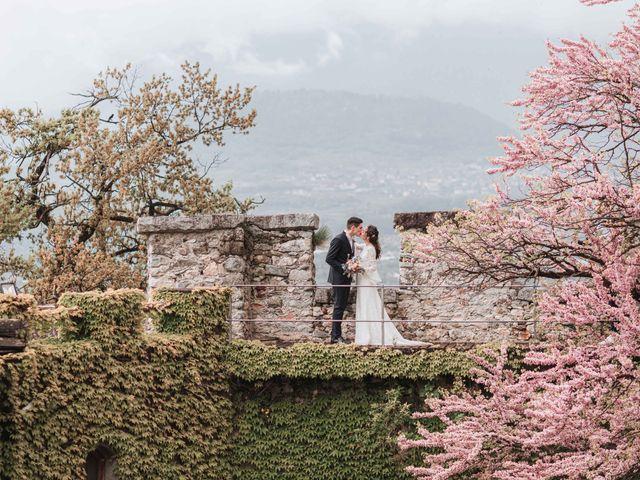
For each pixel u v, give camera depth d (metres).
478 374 15.66
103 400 15.23
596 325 14.23
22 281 25.39
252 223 18.39
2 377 13.60
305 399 16.95
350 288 18.19
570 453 13.73
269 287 18.33
